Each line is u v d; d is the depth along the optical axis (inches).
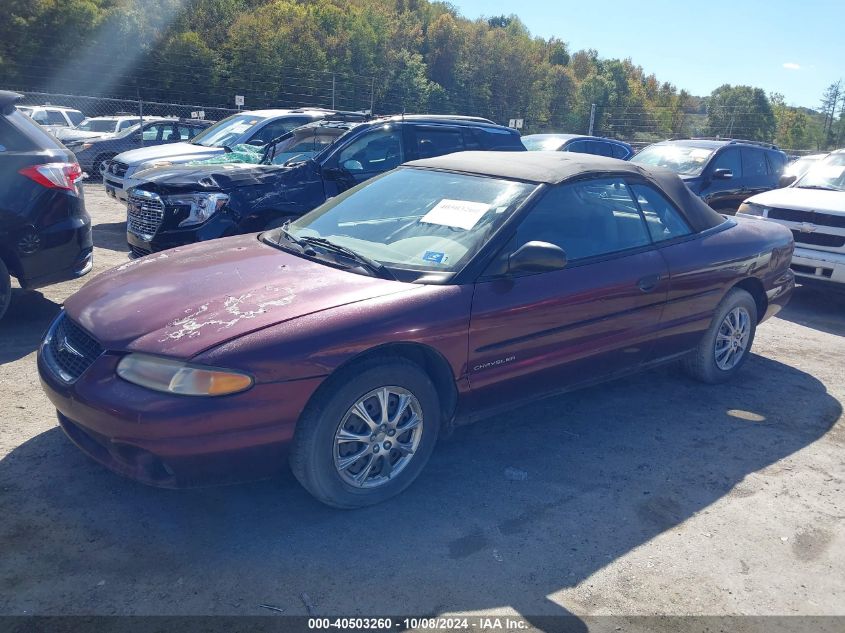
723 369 194.5
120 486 129.0
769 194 310.3
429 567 110.7
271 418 111.2
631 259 159.0
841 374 214.1
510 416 170.7
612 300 153.2
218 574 106.5
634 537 122.1
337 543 115.7
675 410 178.4
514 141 327.0
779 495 138.8
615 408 178.1
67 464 135.5
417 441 129.2
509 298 135.9
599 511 129.7
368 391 120.3
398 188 165.8
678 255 169.2
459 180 160.2
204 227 239.6
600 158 173.9
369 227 153.1
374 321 119.6
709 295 177.6
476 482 138.2
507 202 147.0
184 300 124.0
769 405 184.9
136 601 99.8
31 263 206.1
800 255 282.2
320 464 117.3
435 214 150.4
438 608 101.6
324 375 114.0
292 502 127.6
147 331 115.4
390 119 293.3
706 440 161.9
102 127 774.5
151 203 248.4
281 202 253.1
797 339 252.2
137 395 108.0
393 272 133.0
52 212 207.9
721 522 128.2
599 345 154.4
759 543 122.3
